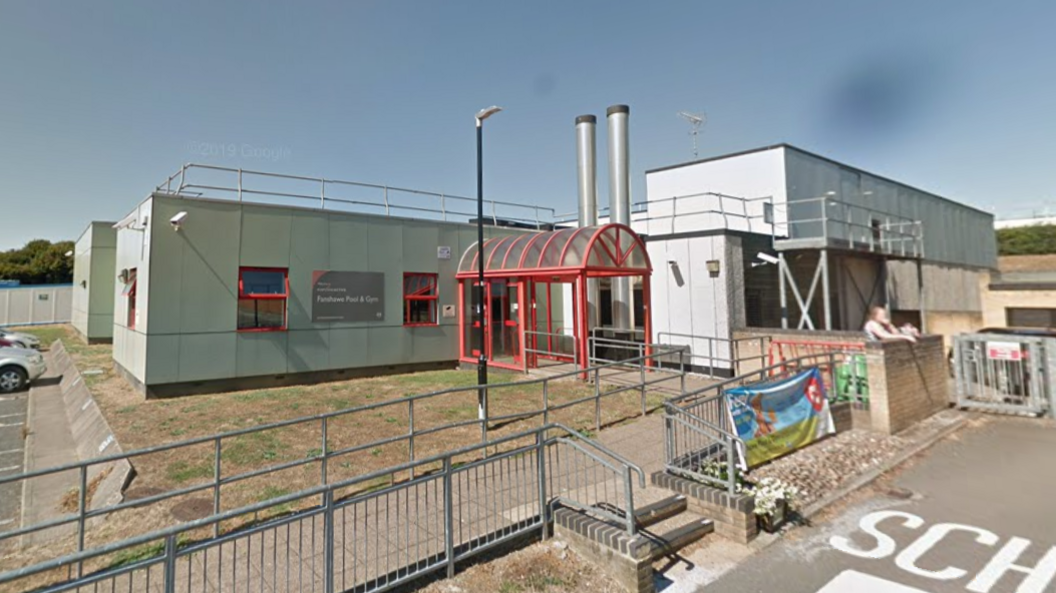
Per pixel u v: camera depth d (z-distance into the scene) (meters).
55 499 8.06
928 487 7.09
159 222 11.69
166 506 6.11
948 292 23.20
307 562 4.81
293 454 7.83
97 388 13.11
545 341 18.19
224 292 12.48
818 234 19.28
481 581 4.64
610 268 13.58
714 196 19.88
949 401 11.62
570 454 7.84
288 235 13.48
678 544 5.38
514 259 14.67
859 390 9.62
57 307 36.09
